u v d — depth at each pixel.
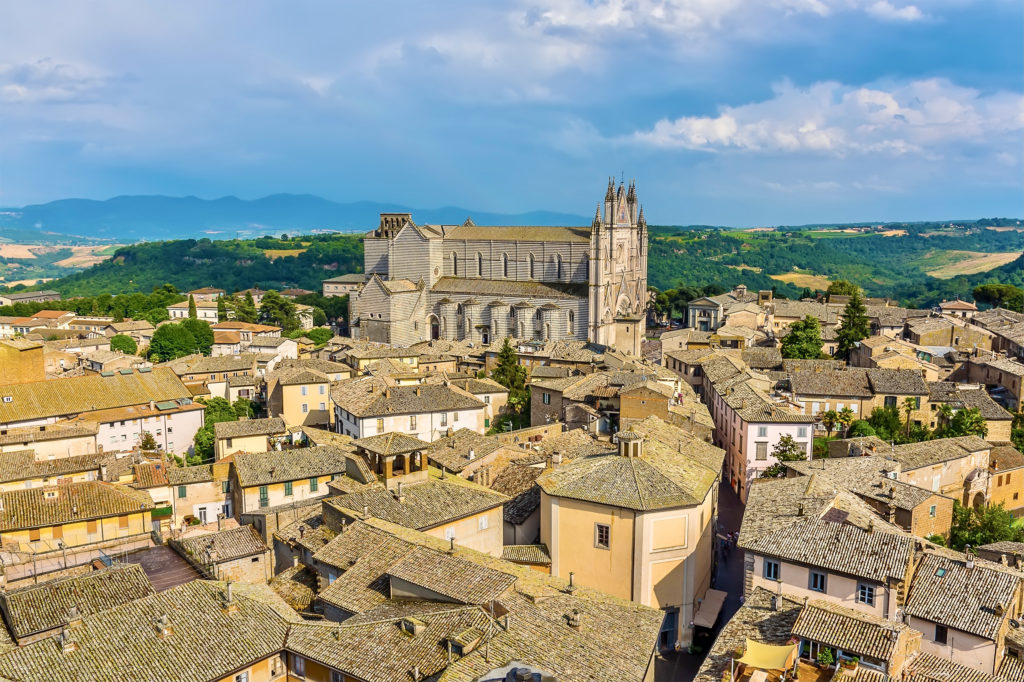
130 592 61.88
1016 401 150.00
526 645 52.72
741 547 73.25
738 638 59.62
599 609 60.06
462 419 138.12
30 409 137.25
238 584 67.00
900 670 54.50
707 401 164.25
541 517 85.19
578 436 114.06
